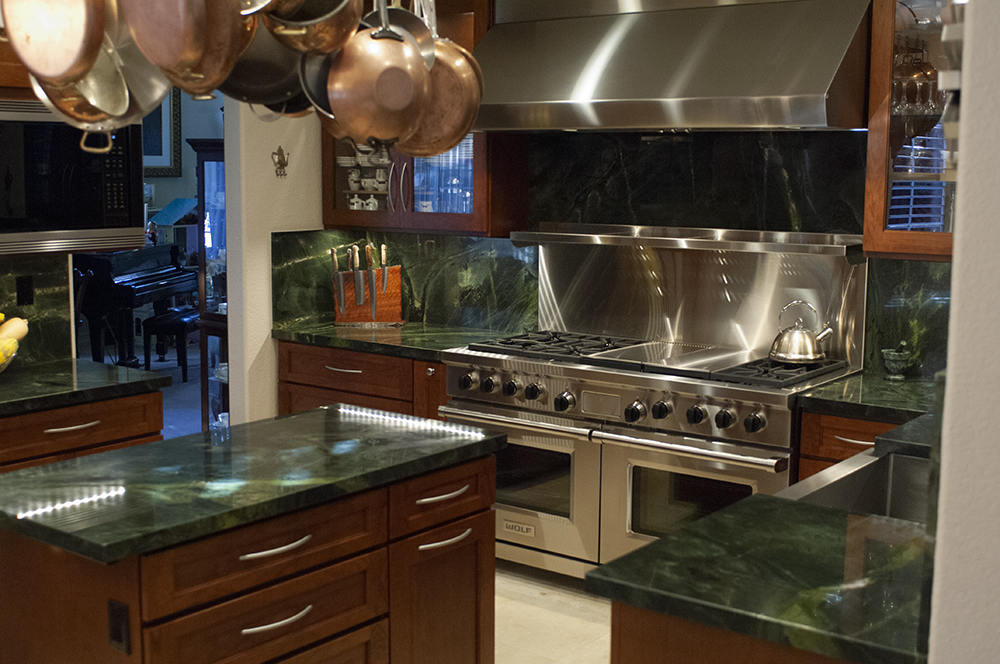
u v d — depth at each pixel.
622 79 3.81
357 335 4.78
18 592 2.36
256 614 2.29
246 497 2.28
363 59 1.80
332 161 5.04
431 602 2.76
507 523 4.25
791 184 4.05
